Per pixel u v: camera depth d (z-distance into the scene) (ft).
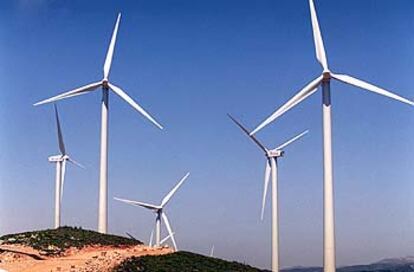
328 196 258.98
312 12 275.39
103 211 331.36
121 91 329.52
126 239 317.83
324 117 265.34
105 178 333.21
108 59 336.49
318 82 268.00
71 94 328.29
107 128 335.26
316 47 271.69
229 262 286.46
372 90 258.16
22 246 281.74
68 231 313.12
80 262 257.75
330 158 261.44
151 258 269.23
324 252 257.34
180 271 252.01
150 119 315.58
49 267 250.57
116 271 243.60
